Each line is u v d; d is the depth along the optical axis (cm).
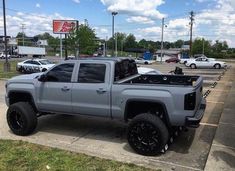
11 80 734
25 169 496
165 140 556
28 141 648
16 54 8862
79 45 5294
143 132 564
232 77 2314
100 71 626
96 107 626
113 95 604
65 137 683
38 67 2755
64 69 670
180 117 547
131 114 616
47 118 847
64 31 5256
